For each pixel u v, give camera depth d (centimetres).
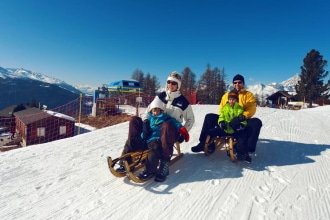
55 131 1673
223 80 4844
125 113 1888
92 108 1977
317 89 4069
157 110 353
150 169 322
